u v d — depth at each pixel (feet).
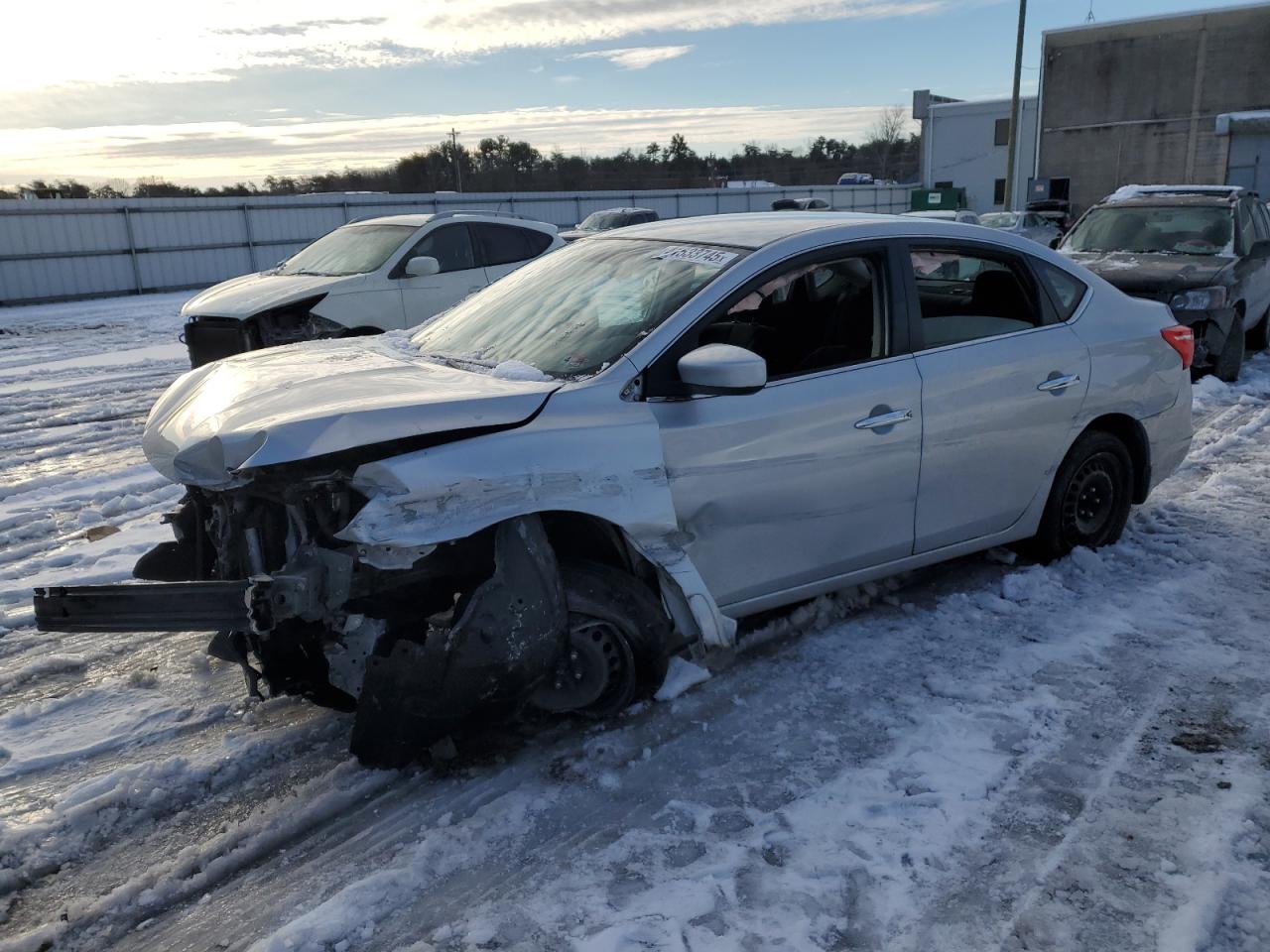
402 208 106.83
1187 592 14.92
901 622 14.24
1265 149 90.58
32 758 11.19
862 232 13.03
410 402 9.91
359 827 9.87
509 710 10.08
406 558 9.25
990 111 172.45
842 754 10.90
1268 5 87.81
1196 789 10.05
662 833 9.62
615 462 10.47
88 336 56.24
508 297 14.06
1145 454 16.49
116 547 18.44
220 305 30.30
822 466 12.17
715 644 11.35
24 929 8.54
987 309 14.43
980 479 14.06
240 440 9.43
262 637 10.64
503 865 9.21
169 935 8.45
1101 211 35.32
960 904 8.51
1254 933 8.10
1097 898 8.54
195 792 10.48
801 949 8.04
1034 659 12.92
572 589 10.66
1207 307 29.01
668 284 12.12
